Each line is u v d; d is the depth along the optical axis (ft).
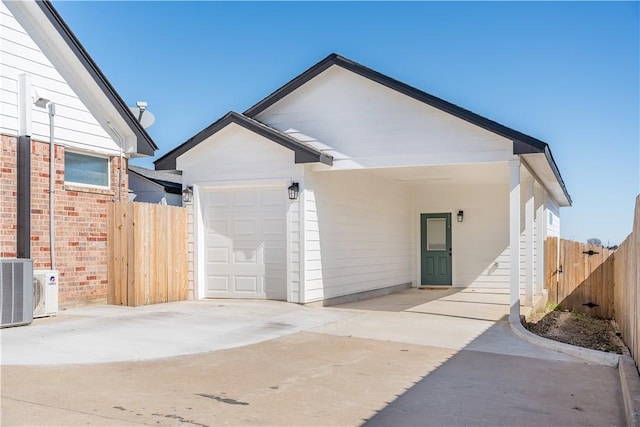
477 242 57.62
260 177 39.70
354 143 39.45
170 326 29.66
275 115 41.68
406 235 58.80
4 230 30.99
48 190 33.35
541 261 47.91
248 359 23.52
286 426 15.65
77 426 15.17
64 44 33.96
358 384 20.10
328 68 39.78
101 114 37.47
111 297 36.63
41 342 24.81
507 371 22.45
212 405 17.31
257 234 40.65
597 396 19.15
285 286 39.81
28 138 31.91
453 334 30.58
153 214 37.63
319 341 27.71
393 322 34.27
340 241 44.11
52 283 31.09
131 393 18.26
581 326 39.29
